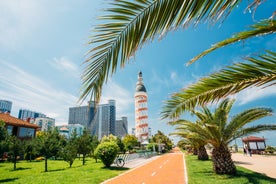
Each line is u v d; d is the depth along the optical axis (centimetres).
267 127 966
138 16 154
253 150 4175
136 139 6019
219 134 1110
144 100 7056
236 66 198
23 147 1805
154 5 148
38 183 982
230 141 1152
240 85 203
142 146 6128
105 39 165
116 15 154
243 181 881
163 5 144
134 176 1252
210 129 1102
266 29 173
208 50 207
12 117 3397
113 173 1339
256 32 179
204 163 1875
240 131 1066
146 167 1806
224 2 129
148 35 148
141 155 3344
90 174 1270
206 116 1129
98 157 1709
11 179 1138
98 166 1812
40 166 2012
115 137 4409
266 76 192
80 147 2134
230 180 926
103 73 177
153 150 5041
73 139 2205
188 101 236
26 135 3281
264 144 4494
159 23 144
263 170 1408
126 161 2416
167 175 1268
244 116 992
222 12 128
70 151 1828
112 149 1728
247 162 2123
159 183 1005
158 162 2353
